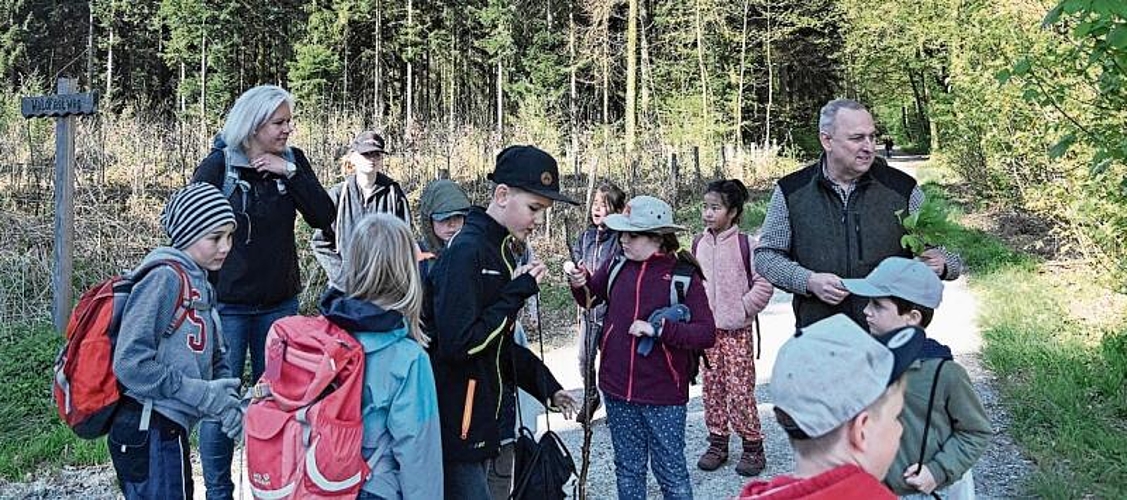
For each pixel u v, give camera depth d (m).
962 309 9.66
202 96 32.78
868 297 3.02
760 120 37.41
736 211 5.17
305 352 2.80
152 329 3.15
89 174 12.16
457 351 3.08
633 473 4.16
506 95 38.44
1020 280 10.50
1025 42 8.88
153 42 39.78
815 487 1.63
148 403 3.20
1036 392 6.14
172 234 3.38
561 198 3.25
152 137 15.26
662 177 19.83
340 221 5.17
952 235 3.29
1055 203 9.52
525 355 3.69
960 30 14.27
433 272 3.18
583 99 30.83
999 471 5.02
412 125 21.69
